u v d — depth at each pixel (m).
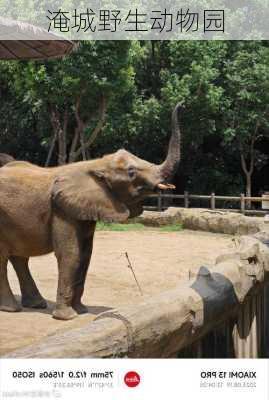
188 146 22.36
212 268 5.56
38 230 6.44
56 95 16.77
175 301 4.24
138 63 21.11
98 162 6.32
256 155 22.45
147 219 16.86
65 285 6.31
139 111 19.52
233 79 20.30
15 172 6.61
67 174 6.34
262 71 20.08
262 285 6.36
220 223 15.31
